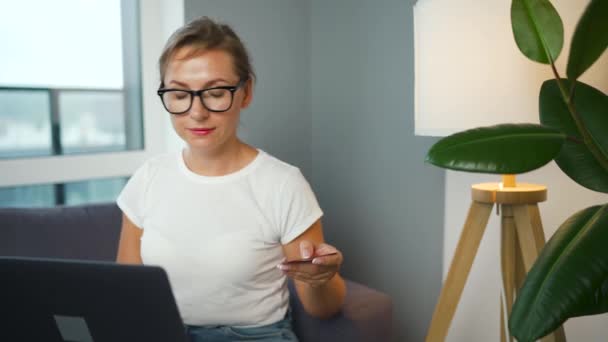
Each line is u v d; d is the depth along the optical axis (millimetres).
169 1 2133
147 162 1544
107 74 2135
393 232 2146
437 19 1323
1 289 1003
